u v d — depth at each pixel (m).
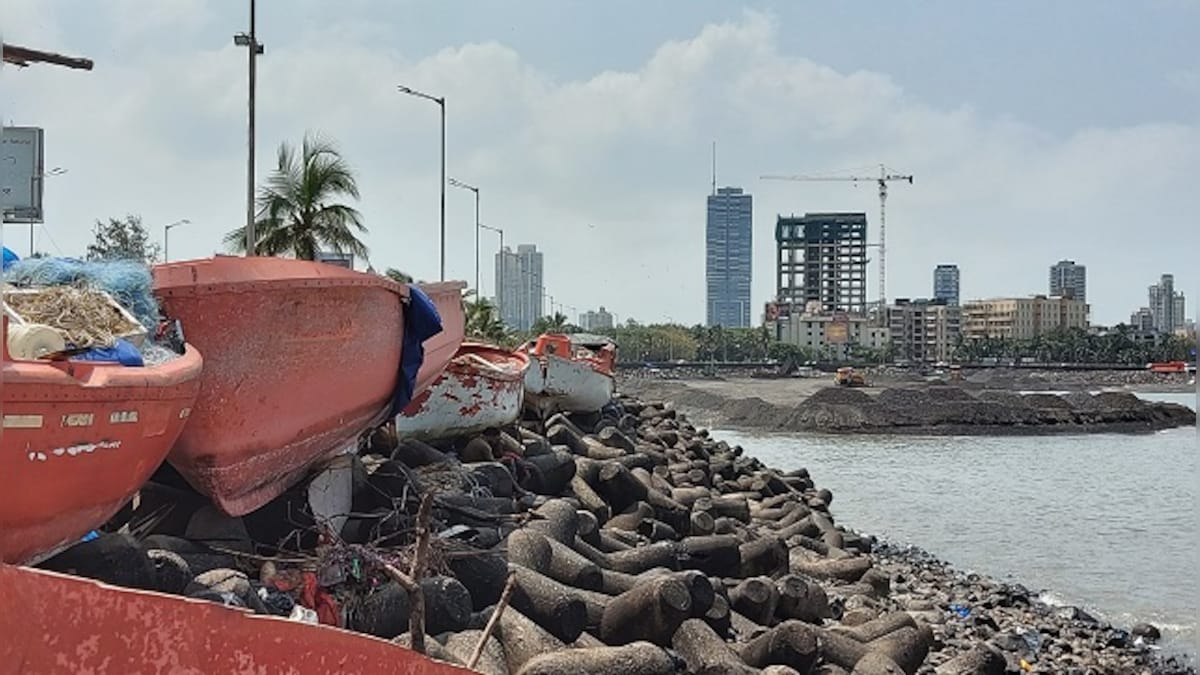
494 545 14.73
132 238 44.56
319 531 12.76
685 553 18.86
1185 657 23.03
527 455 21.81
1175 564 34.66
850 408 105.25
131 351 9.08
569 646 13.05
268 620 6.39
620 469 21.77
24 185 18.28
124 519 12.09
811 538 28.67
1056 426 106.06
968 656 17.52
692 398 124.88
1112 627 25.58
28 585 5.33
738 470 38.31
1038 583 31.62
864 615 18.14
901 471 64.69
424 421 19.67
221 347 11.65
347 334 13.54
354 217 44.00
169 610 5.88
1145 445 87.25
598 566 15.95
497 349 27.00
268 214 43.22
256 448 12.21
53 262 10.27
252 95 29.75
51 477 7.70
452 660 10.74
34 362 7.67
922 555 34.44
